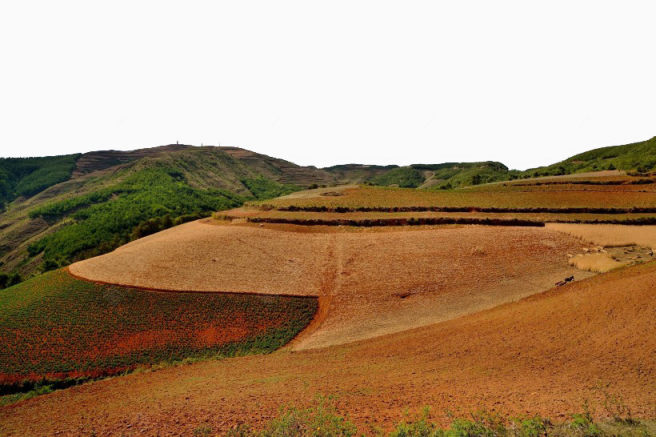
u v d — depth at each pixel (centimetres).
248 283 4378
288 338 3456
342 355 2789
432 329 3112
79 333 3575
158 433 1578
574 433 1173
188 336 3516
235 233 5850
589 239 4909
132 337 3512
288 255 5047
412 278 4344
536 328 2583
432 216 6028
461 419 1360
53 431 1802
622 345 2083
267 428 1481
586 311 2653
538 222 5616
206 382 2347
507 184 9769
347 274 4525
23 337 3531
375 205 6712
